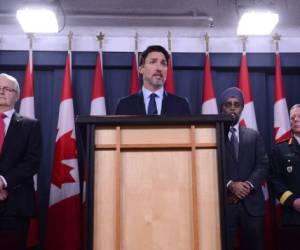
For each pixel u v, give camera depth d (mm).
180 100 2412
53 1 3705
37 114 4102
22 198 2512
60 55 4168
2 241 2281
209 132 1528
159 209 1470
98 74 3949
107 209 1467
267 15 3773
